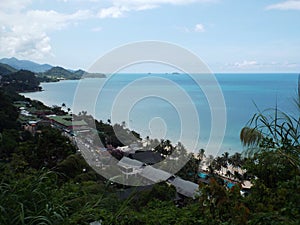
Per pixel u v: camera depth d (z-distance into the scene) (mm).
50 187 1977
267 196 2047
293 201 1822
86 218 1828
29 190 1800
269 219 1621
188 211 2006
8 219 1557
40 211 1660
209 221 1826
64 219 1666
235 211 1774
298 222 1558
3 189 1817
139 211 2096
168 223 1914
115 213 1953
